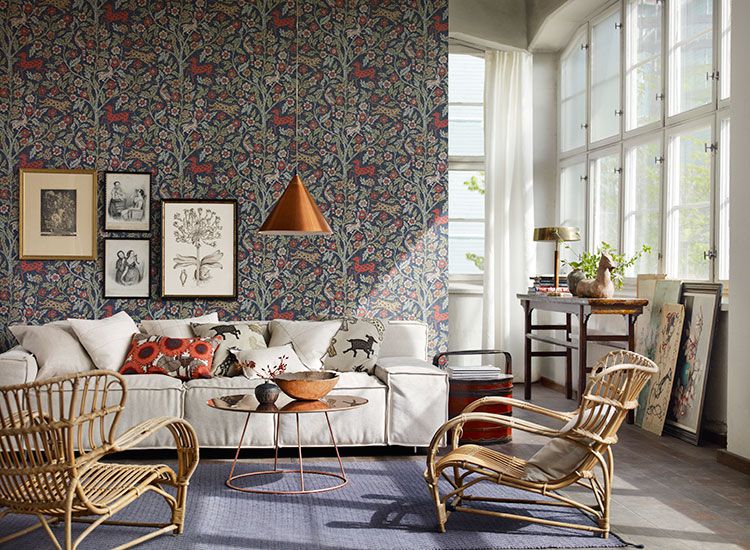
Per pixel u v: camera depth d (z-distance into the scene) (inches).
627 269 282.0
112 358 214.8
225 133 259.3
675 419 234.7
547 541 143.0
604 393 150.7
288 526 150.5
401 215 264.4
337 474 188.4
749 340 191.3
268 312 260.4
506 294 338.0
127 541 142.1
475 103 348.5
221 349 223.5
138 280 255.8
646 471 192.5
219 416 201.3
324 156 262.2
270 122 260.8
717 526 152.0
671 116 250.8
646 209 269.9
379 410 207.0
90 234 254.8
